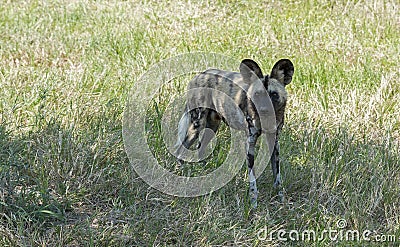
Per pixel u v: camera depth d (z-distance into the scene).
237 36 22.44
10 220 12.02
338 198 13.10
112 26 23.75
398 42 21.81
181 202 13.19
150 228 12.23
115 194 13.59
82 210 13.11
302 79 19.02
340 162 13.99
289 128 15.85
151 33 22.73
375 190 13.16
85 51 21.69
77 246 11.84
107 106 15.94
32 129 15.22
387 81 18.20
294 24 23.44
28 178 13.68
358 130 16.09
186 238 12.07
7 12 25.45
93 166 13.96
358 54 20.80
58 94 17.45
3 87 17.94
